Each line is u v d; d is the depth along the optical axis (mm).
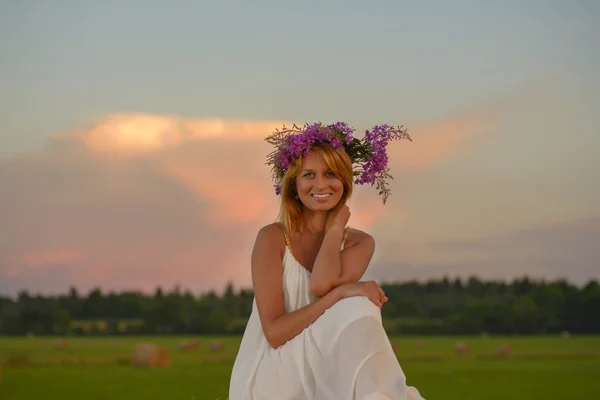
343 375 2582
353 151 3254
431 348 14211
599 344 14109
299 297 3014
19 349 13000
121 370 12156
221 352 13430
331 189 3047
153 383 11977
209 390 11445
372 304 2701
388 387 2525
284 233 3105
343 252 3064
